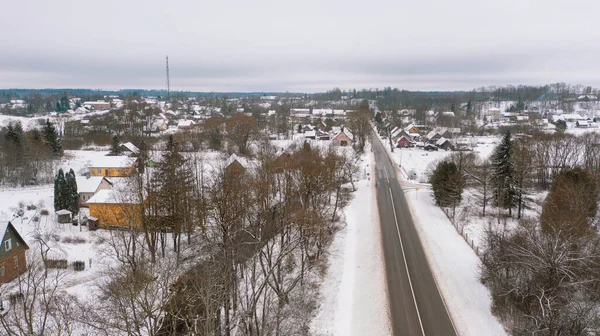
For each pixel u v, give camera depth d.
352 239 52.84
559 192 49.62
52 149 99.69
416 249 49.12
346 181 84.62
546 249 29.94
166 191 47.03
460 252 48.06
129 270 37.59
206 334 23.22
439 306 36.19
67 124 154.75
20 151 85.00
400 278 41.56
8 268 40.75
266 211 45.28
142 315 27.05
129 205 46.00
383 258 46.50
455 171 65.81
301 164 58.59
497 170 60.41
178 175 50.62
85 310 31.14
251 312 26.69
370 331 32.75
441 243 51.09
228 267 30.62
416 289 39.28
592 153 82.69
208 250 37.69
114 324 27.48
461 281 40.56
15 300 32.59
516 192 59.34
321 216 46.41
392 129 174.12
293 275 41.34
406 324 33.50
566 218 39.53
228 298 27.73
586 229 38.12
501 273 36.56
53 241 50.97
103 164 84.44
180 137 124.94
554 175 70.38
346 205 68.44
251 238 43.28
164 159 61.19
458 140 138.62
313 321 34.34
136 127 151.25
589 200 47.81
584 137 102.38
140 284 29.81
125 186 54.84
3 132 121.75
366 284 40.50
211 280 27.73
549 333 26.39
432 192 75.25
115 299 29.38
